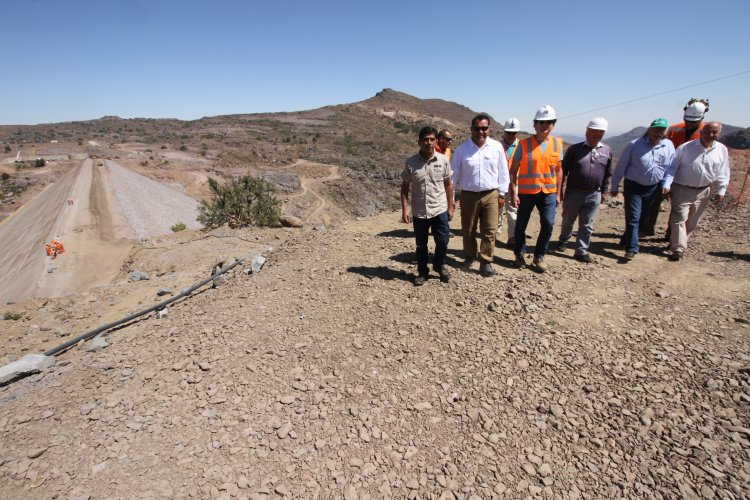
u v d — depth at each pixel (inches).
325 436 106.0
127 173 2992.1
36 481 96.0
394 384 124.4
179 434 109.0
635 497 86.7
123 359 149.2
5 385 142.0
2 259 1293.1
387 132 6304.1
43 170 3331.7
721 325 148.0
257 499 89.0
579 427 105.8
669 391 116.2
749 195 329.4
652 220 257.1
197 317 179.0
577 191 214.5
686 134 229.9
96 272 1107.3
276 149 4616.1
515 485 90.7
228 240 425.1
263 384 126.6
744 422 104.0
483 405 114.7
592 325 152.2
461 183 192.7
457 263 219.0
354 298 181.0
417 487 90.9
